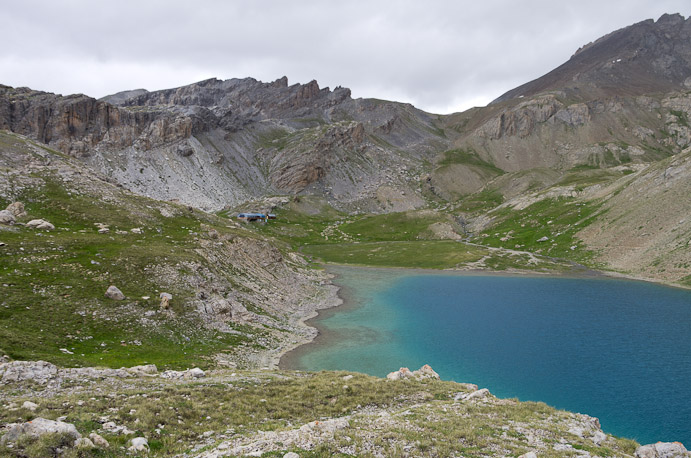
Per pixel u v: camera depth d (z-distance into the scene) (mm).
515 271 161500
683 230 147000
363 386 37438
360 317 93312
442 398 35594
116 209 106375
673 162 182625
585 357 67375
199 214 130500
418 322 89938
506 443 23969
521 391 54125
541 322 90062
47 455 17141
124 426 22938
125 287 65250
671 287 125000
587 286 131125
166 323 60125
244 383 36719
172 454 20750
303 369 58312
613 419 46469
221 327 66562
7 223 78312
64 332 49438
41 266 63281
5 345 40438
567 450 23438
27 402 23203
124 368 38625
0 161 113312
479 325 87625
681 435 42812
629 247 161375
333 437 22594
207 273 82000
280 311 88375
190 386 33750
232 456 19328
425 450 22047
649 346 73000
